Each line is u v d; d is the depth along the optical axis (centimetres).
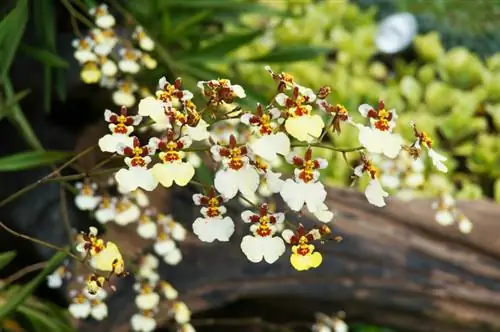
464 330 88
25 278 78
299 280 85
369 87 121
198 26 92
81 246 54
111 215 69
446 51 142
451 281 87
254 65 115
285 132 52
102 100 80
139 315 74
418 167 61
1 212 77
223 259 84
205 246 84
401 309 87
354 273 86
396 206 91
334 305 87
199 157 76
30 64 80
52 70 79
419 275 87
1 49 68
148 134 81
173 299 79
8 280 70
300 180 50
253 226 51
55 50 78
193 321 84
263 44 120
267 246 50
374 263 86
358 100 120
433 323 87
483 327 87
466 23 142
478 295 87
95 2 81
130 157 49
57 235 76
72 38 81
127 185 49
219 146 49
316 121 49
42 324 72
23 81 80
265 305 87
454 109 117
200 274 84
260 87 114
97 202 70
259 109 49
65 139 80
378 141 50
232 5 85
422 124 115
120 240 80
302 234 51
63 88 77
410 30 140
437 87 122
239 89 50
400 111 121
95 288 53
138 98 81
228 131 71
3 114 71
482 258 89
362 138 49
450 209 86
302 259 50
